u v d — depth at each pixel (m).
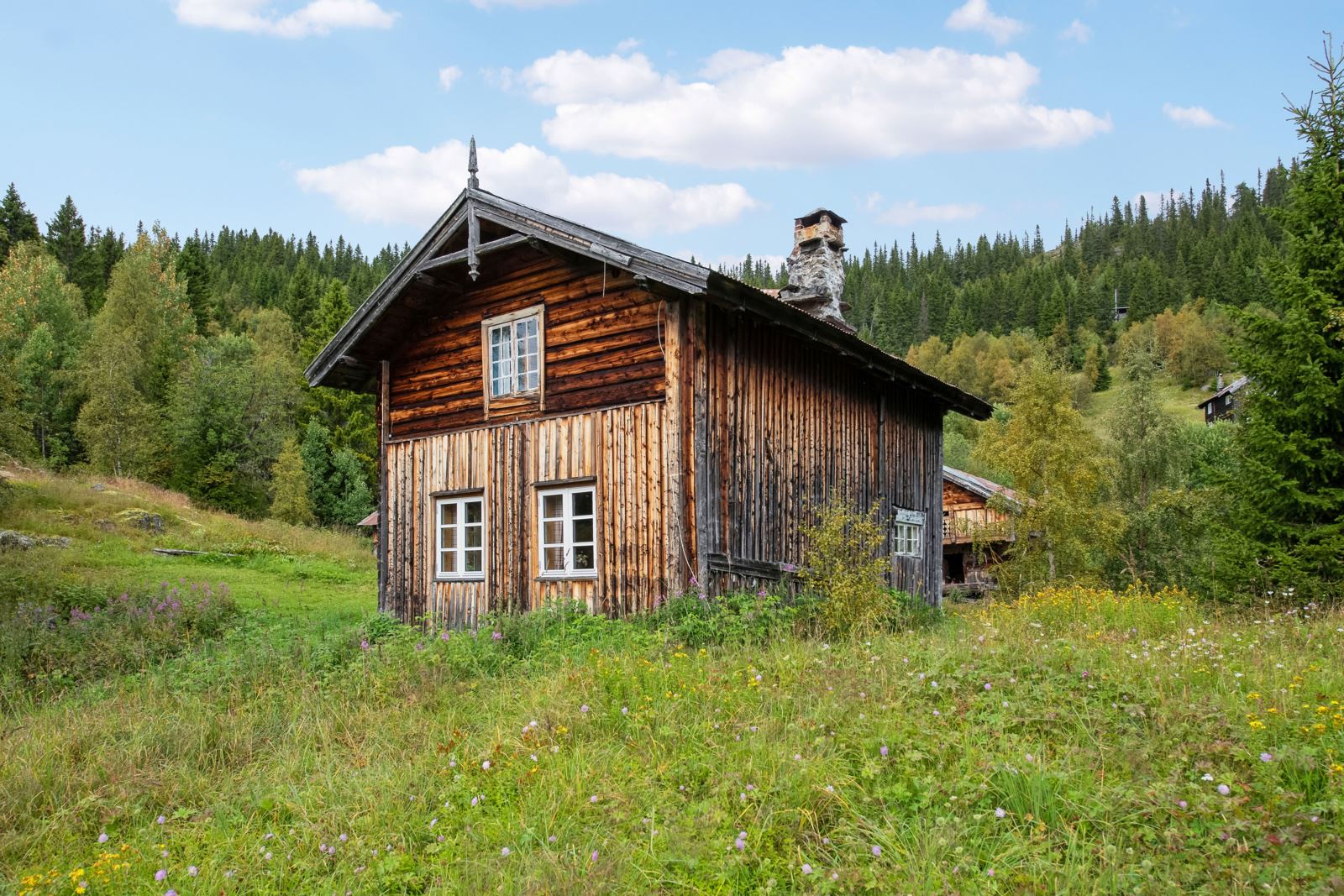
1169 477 29.62
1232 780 4.75
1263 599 13.20
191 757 7.44
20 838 5.98
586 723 6.59
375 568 30.91
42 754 7.38
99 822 6.31
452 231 12.91
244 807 6.28
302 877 5.20
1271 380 14.59
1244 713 5.70
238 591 21.72
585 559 12.13
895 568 15.77
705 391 11.35
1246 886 3.90
